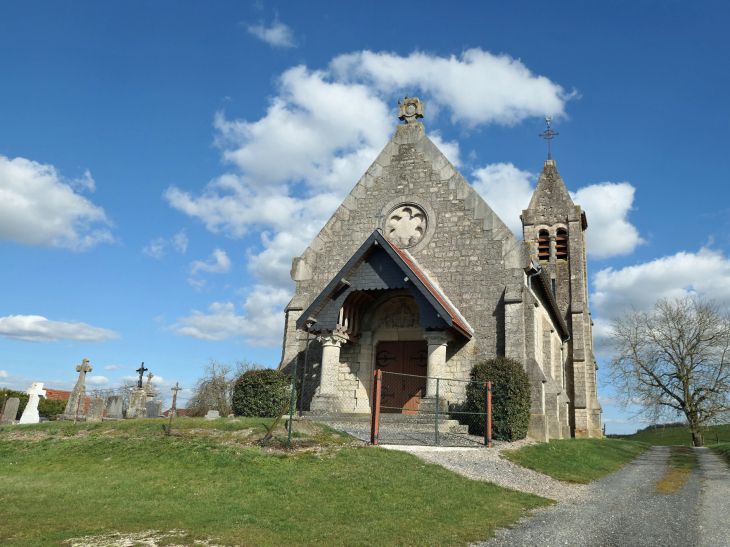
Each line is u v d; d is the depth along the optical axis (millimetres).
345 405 22609
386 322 23422
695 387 39969
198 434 15805
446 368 21500
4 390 36344
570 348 38781
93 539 7824
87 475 12906
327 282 24719
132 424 17844
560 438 21953
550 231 43562
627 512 10422
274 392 20172
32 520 8891
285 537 8164
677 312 41406
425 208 23984
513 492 11742
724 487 13703
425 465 13062
